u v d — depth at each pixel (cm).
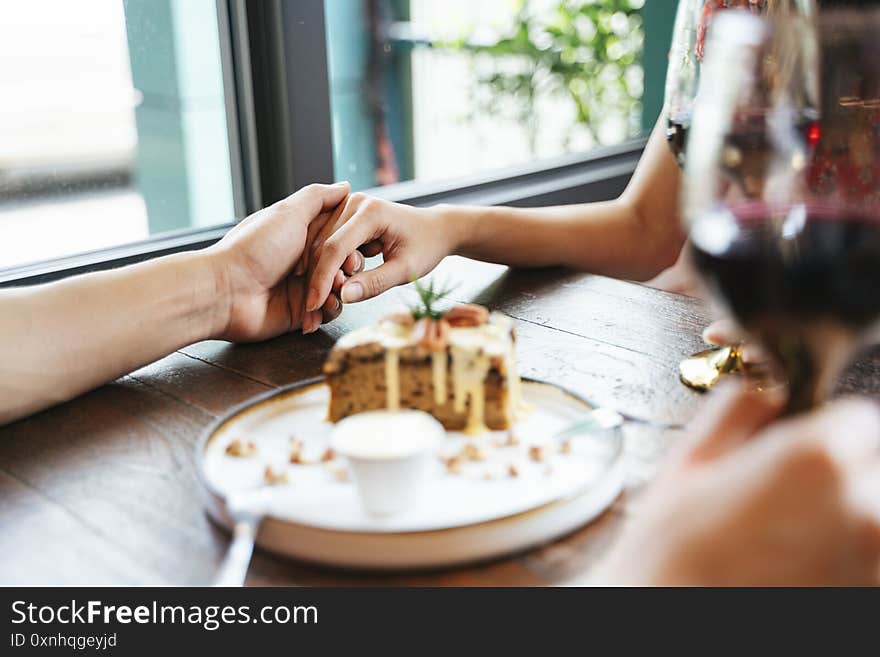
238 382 88
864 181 47
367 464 58
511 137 233
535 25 231
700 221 50
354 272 105
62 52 163
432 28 209
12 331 79
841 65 49
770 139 47
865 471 37
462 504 62
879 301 44
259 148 161
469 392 74
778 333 46
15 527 62
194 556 59
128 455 73
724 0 84
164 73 162
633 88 248
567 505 59
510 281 117
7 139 165
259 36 155
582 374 86
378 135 201
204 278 93
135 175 168
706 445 44
